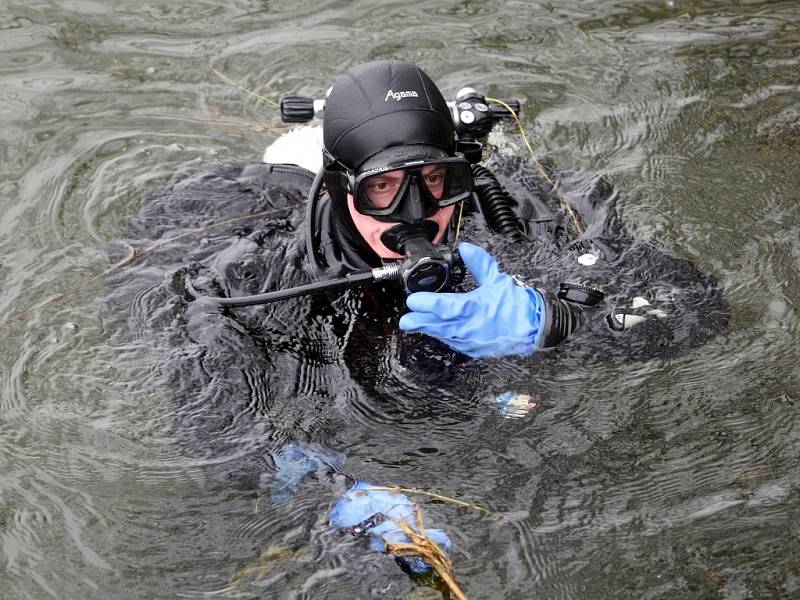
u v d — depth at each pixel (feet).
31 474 7.57
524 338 7.91
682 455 7.26
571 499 6.92
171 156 12.39
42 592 6.67
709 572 6.41
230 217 9.88
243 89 13.85
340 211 8.39
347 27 15.17
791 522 6.74
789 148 11.89
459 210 9.42
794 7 15.38
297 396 7.69
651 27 15.03
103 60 14.47
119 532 7.00
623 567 6.46
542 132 12.56
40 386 8.37
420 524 6.48
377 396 7.64
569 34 14.89
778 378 7.97
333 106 8.29
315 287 7.98
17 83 13.91
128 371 8.23
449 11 15.56
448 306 7.72
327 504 6.87
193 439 7.48
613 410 7.57
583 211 10.07
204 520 6.98
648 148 12.14
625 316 8.16
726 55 14.16
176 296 8.79
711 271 9.53
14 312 9.45
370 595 6.31
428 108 8.07
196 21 15.40
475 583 6.36
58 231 10.89
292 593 6.38
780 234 10.14
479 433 7.38
